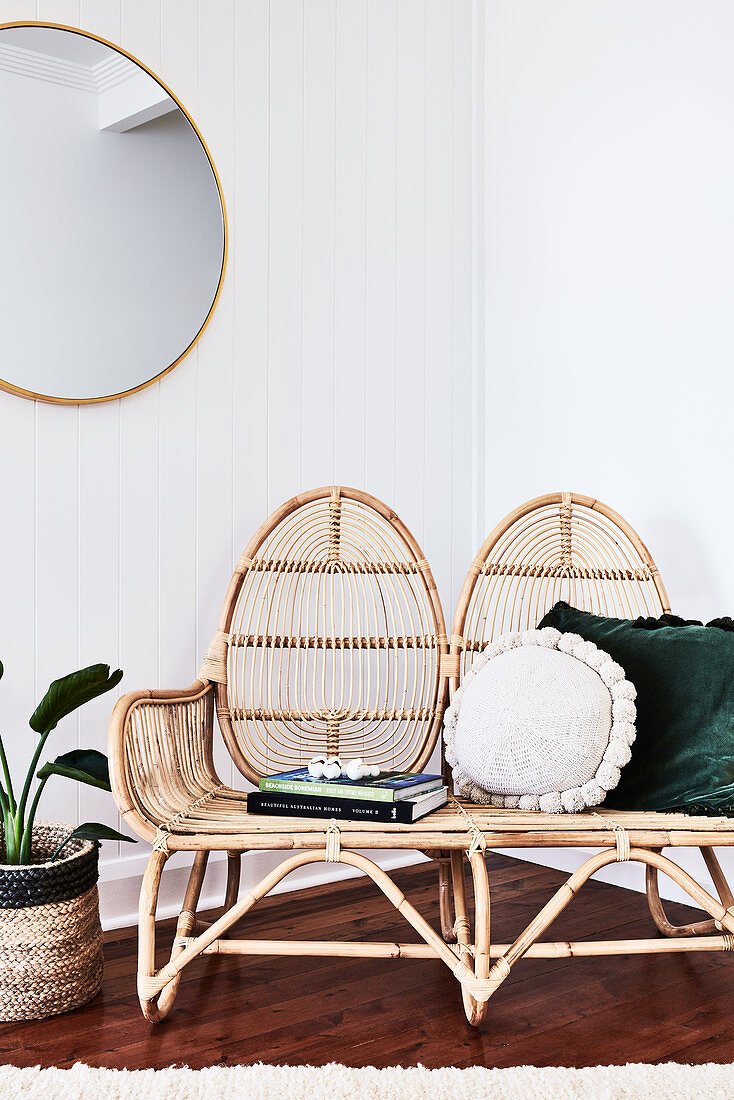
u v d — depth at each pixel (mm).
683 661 1869
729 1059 1555
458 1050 1585
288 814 1704
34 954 1668
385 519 2248
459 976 1570
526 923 2180
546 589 2287
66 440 2090
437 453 2787
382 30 2666
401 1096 1418
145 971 1593
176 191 2227
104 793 2137
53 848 1866
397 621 2562
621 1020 1702
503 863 2670
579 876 1604
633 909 2295
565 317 2645
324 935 2090
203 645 2303
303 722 2152
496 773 1805
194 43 2273
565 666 1854
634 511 2467
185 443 2273
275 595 2184
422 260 2758
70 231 2066
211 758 2029
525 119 2762
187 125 2248
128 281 2150
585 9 2600
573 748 1756
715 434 2297
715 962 1985
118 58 2135
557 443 2660
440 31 2812
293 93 2465
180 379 2266
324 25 2533
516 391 2777
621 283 2508
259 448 2402
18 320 1993
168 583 2242
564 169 2652
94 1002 1760
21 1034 1627
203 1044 1597
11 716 2010
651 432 2432
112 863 2143
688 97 2359
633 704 1803
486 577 2229
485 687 1885
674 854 2354
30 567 2039
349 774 1742
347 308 2580
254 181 2385
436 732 2137
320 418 2521
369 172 2633
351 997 1797
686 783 1765
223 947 1602
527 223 2754
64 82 2061
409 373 2721
